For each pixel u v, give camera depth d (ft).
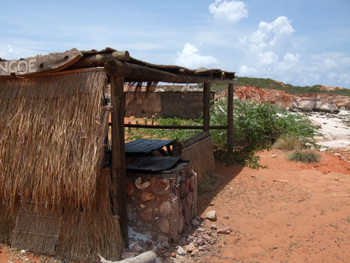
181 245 14.14
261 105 37.86
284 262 12.89
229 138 32.40
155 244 13.98
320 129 49.96
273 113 38.24
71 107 12.87
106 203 12.77
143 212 14.56
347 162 30.01
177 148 20.08
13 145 13.57
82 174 12.09
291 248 14.02
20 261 12.88
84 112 12.59
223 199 20.71
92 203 12.91
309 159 29.91
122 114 13.02
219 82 29.19
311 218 17.08
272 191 22.20
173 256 13.10
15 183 13.29
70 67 13.64
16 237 13.84
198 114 64.13
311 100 110.11
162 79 17.52
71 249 13.07
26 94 13.94
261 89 110.63
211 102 61.98
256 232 15.70
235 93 102.53
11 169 13.50
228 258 13.24
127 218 14.84
